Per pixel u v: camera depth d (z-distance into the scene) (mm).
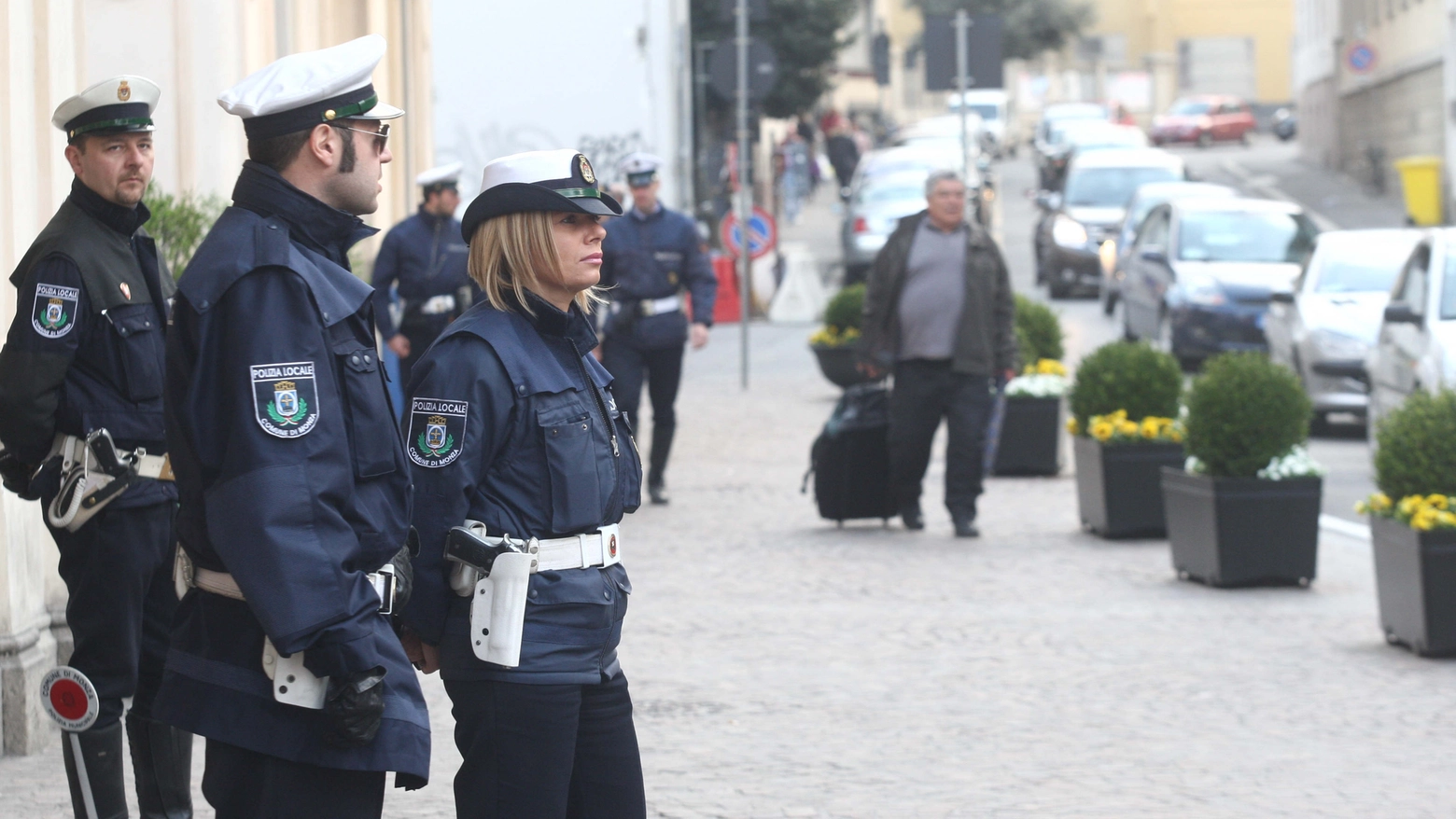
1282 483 20719
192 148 20188
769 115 94062
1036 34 183125
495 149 54812
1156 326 44812
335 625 7457
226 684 7762
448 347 8469
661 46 55250
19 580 13711
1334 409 34812
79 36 15547
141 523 10945
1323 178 113375
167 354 7844
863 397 25000
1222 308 42219
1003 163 152875
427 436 8336
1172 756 13922
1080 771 13484
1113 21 192250
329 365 7691
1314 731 14641
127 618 10945
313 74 7891
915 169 76625
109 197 10914
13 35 13789
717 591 20781
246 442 7457
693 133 79688
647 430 36688
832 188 133375
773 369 48312
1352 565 22609
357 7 31422
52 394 10641
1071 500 28156
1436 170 76938
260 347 7539
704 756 13969
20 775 13062
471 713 8422
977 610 19703
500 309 8594
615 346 26688
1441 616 17016
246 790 7879
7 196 13719
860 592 20719
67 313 10641
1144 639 18203
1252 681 16391
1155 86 193000
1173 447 24125
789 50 88875
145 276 11188
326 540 7504
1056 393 30766
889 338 24469
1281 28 192750
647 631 18703
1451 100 77750
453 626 8422
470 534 8305
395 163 34812
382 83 33500
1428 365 27516
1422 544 17000
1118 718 15102
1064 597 20438
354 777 7812
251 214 7848
